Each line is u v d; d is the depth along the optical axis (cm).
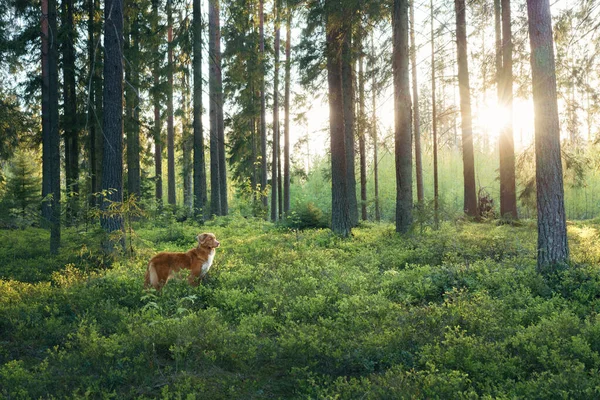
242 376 548
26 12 1769
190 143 3303
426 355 535
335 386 490
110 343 576
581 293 770
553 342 546
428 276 936
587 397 422
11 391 477
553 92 907
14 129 2081
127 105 2402
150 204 2356
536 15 911
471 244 1271
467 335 613
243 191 3247
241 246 1448
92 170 2262
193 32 1972
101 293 847
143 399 473
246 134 3172
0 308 741
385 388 467
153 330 622
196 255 927
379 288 891
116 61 1298
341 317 700
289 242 1502
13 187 2845
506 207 1961
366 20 1559
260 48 2781
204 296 857
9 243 1652
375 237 1544
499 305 713
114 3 1298
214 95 2531
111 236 1134
